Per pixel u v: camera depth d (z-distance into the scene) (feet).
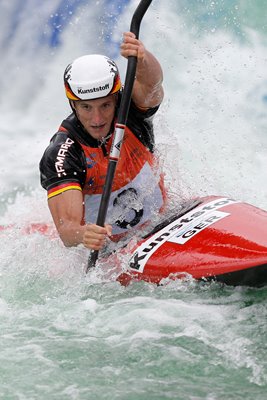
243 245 56.59
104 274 60.85
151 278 58.75
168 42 120.26
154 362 48.37
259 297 56.24
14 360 49.24
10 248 68.85
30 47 132.77
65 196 59.36
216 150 93.97
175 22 122.83
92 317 55.16
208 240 58.65
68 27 131.54
